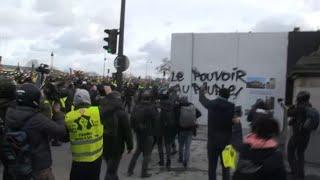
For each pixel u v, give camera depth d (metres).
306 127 11.97
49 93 14.73
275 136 5.69
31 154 6.63
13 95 7.39
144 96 12.19
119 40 21.62
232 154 8.79
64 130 6.87
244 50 26.81
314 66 14.82
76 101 7.50
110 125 9.52
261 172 5.55
